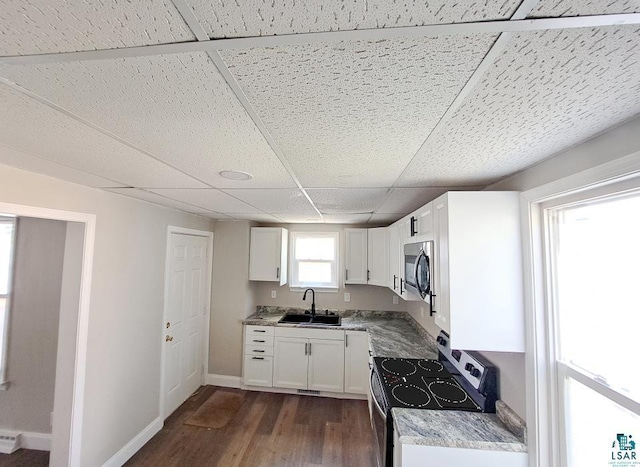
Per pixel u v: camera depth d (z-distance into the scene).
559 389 1.32
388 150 1.18
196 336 3.76
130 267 2.54
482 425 1.57
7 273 2.69
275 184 1.82
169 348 3.20
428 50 0.57
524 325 1.44
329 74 0.66
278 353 3.76
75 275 2.08
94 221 2.14
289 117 0.89
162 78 0.68
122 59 0.61
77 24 0.51
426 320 3.04
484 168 1.44
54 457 2.01
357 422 3.10
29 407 2.64
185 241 3.49
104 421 2.28
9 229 2.73
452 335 1.45
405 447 1.47
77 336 2.06
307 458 2.53
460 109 0.83
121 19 0.50
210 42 0.55
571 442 1.27
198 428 2.97
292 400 3.56
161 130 1.00
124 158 1.33
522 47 0.56
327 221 3.98
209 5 0.47
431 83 0.70
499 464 1.42
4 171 1.54
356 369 3.61
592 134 1.01
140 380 2.69
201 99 0.78
